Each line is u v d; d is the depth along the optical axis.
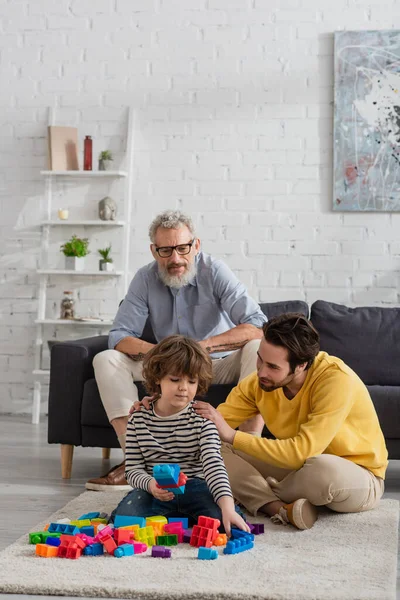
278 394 2.63
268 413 2.67
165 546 2.26
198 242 3.47
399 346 3.69
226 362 3.31
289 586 1.91
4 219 5.19
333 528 2.47
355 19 4.87
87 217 5.13
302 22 4.92
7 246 5.20
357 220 4.88
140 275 3.53
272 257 4.95
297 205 4.93
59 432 3.38
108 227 5.11
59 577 1.97
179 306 3.49
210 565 2.08
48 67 5.14
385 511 2.69
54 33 5.13
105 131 5.09
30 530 2.45
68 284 5.15
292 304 3.89
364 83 4.83
